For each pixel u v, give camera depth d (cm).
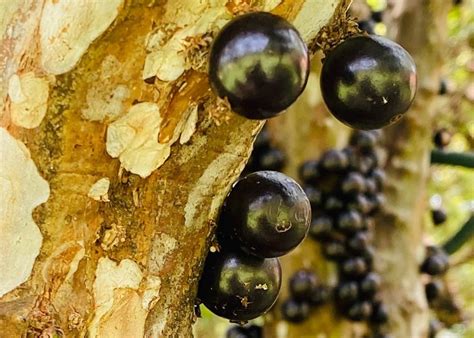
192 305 47
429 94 78
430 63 79
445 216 90
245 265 47
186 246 46
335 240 70
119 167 44
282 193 46
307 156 70
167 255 46
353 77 45
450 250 82
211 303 47
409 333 73
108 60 43
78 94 43
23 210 44
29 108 44
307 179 69
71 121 44
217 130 45
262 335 73
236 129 45
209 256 47
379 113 45
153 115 44
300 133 70
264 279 47
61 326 44
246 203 46
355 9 71
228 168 46
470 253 111
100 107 44
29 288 44
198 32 43
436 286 83
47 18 43
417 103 78
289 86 42
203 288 47
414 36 79
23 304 44
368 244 71
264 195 46
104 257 45
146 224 45
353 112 45
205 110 45
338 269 71
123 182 45
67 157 44
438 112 89
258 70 42
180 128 45
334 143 70
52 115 44
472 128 125
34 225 44
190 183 46
